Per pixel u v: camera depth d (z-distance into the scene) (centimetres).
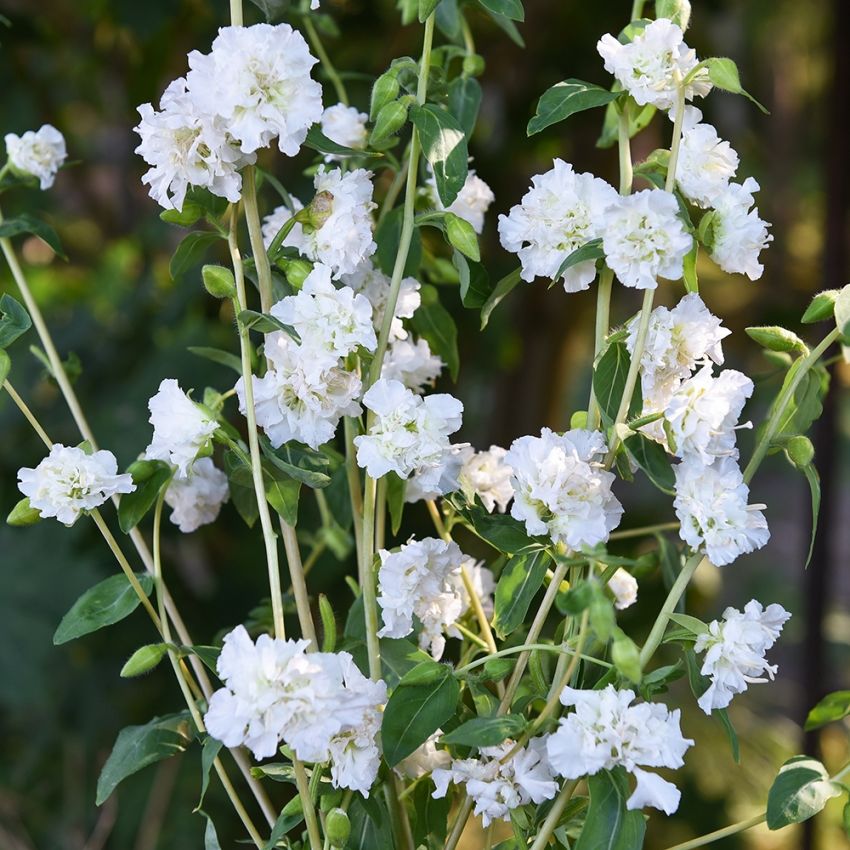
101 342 170
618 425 99
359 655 105
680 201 100
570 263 99
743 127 229
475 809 100
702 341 100
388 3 163
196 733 106
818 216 275
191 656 106
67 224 219
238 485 108
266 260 102
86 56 193
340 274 102
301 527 140
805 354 102
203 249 106
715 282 227
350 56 168
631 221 97
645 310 99
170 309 167
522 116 189
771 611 99
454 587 107
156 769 162
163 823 154
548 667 107
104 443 158
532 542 101
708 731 202
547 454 98
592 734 96
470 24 182
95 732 162
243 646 96
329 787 102
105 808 140
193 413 102
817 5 248
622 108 102
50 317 193
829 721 111
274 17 103
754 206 104
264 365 109
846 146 147
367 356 102
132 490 103
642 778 96
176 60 182
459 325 184
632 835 97
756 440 105
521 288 220
